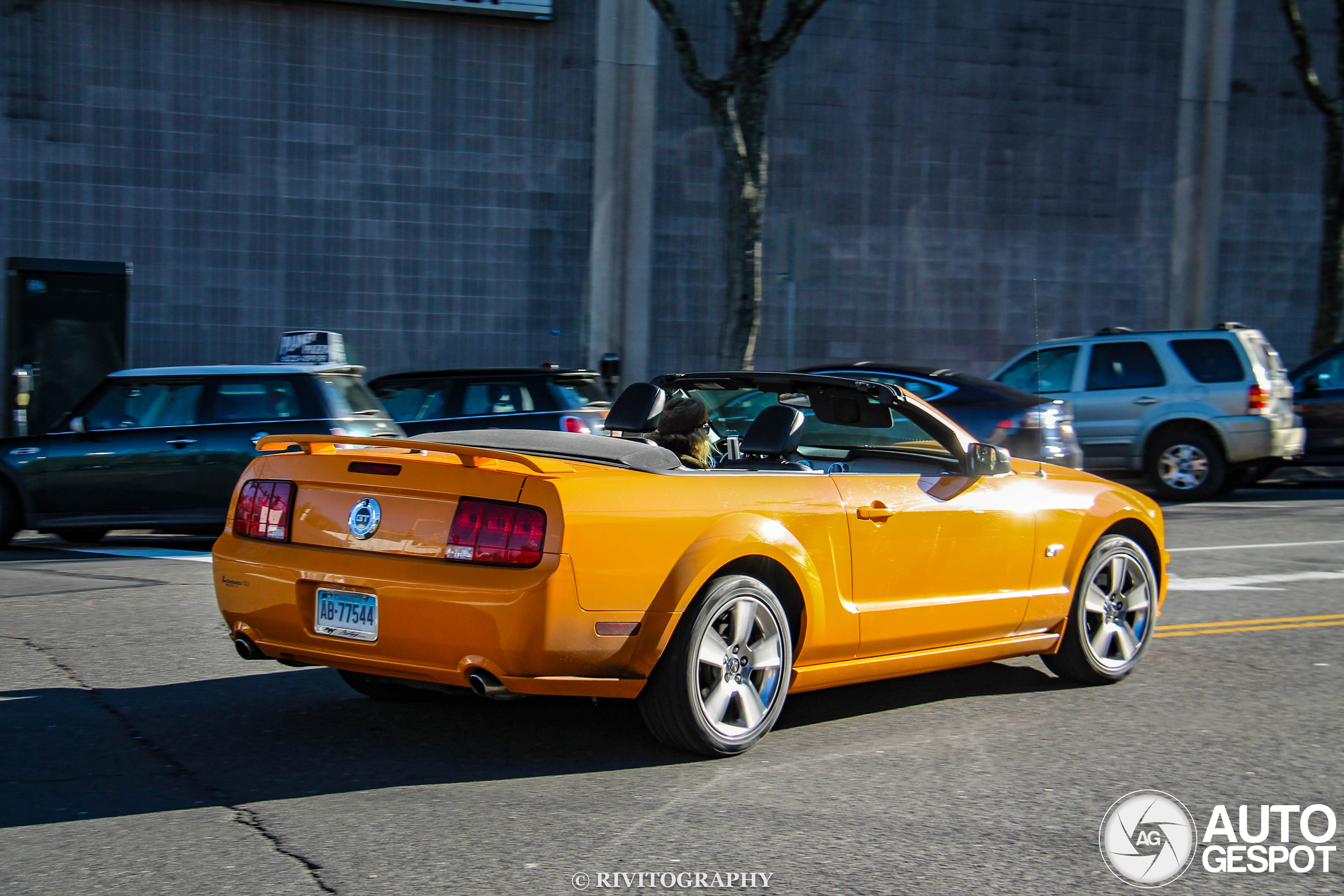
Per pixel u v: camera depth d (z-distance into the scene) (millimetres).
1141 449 14789
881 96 20578
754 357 20312
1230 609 8070
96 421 10562
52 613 7504
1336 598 8469
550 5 18750
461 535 4305
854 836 3930
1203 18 21812
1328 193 19000
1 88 17219
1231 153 22297
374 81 18469
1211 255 22188
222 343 18109
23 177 17344
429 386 12016
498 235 19062
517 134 19031
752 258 15492
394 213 18672
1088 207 21609
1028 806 4270
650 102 19406
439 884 3473
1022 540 5676
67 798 4180
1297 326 22812
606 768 4586
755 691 4766
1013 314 21375
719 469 5051
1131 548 6152
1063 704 5719
